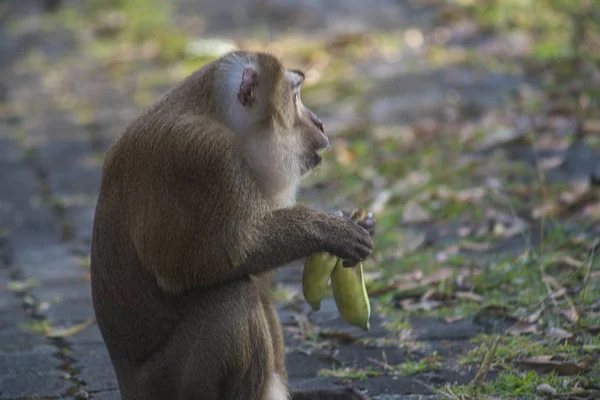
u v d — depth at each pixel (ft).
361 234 26.11
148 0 81.51
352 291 28.12
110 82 67.56
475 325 32.76
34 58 73.56
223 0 80.38
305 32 71.72
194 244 24.79
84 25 79.56
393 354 31.30
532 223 40.34
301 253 25.58
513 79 58.39
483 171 45.83
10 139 58.49
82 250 43.14
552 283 34.14
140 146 25.44
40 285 39.32
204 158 24.76
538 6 67.92
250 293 25.34
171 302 25.43
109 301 26.02
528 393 27.25
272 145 26.45
